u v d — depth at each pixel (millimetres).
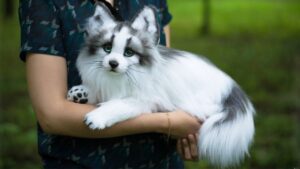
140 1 3301
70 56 3102
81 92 3047
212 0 28531
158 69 3133
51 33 3043
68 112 2939
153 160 3258
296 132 7617
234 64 12531
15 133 7066
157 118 3061
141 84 3057
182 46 15508
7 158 6418
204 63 3447
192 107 3254
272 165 6574
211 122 3248
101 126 2904
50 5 3070
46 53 3018
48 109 2953
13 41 15422
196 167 6215
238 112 3354
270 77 11188
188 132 3172
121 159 3168
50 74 3006
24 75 11320
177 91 3211
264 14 23453
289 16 22672
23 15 3092
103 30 3049
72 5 3096
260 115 8430
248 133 3357
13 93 9750
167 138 3215
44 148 3184
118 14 3232
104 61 2984
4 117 7934
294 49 14828
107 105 2986
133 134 3131
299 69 12203
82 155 3141
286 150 6863
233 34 18188
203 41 16656
